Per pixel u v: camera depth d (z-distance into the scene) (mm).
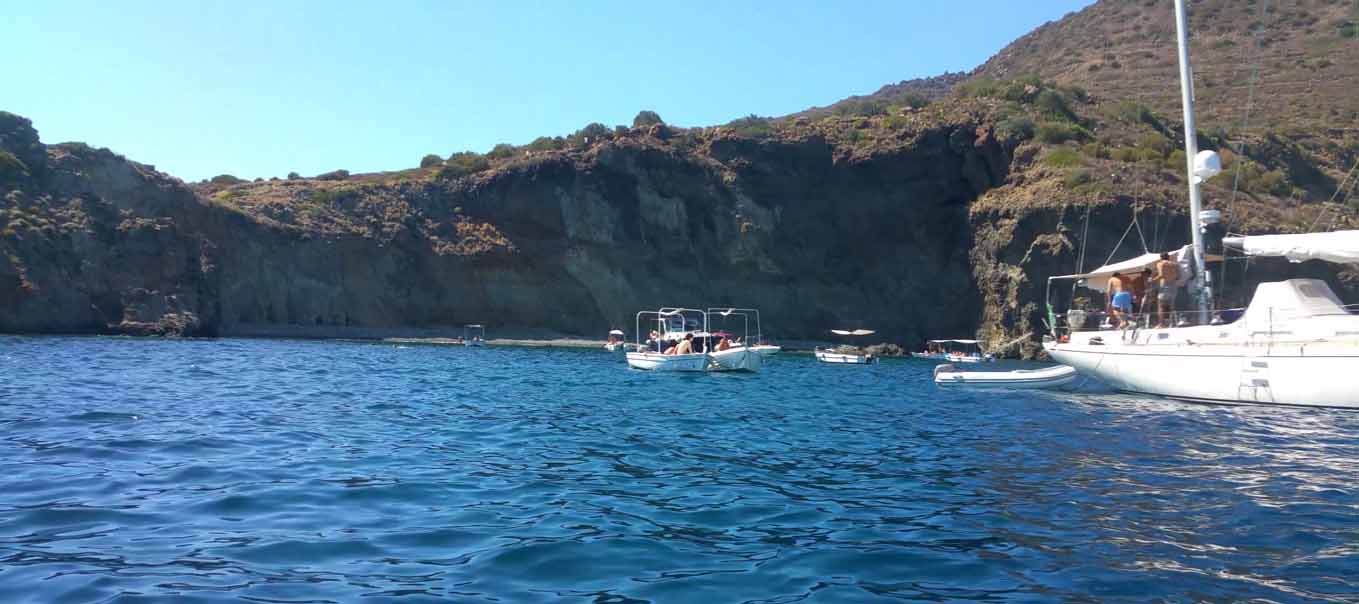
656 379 33375
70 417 16391
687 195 78562
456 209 81688
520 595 6438
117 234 67750
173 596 6227
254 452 12820
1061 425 17531
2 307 61062
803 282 77500
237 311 73188
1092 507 9555
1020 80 88625
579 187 78188
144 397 20828
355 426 16250
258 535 8008
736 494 10320
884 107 94500
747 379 35094
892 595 6527
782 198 78188
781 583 6824
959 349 71812
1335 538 8133
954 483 11078
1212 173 23156
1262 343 20453
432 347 67000
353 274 77812
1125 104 82312
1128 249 60375
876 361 58781
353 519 8727
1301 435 15633
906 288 75688
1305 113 81250
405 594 6410
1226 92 90438
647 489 10570
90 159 69938
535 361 46875
